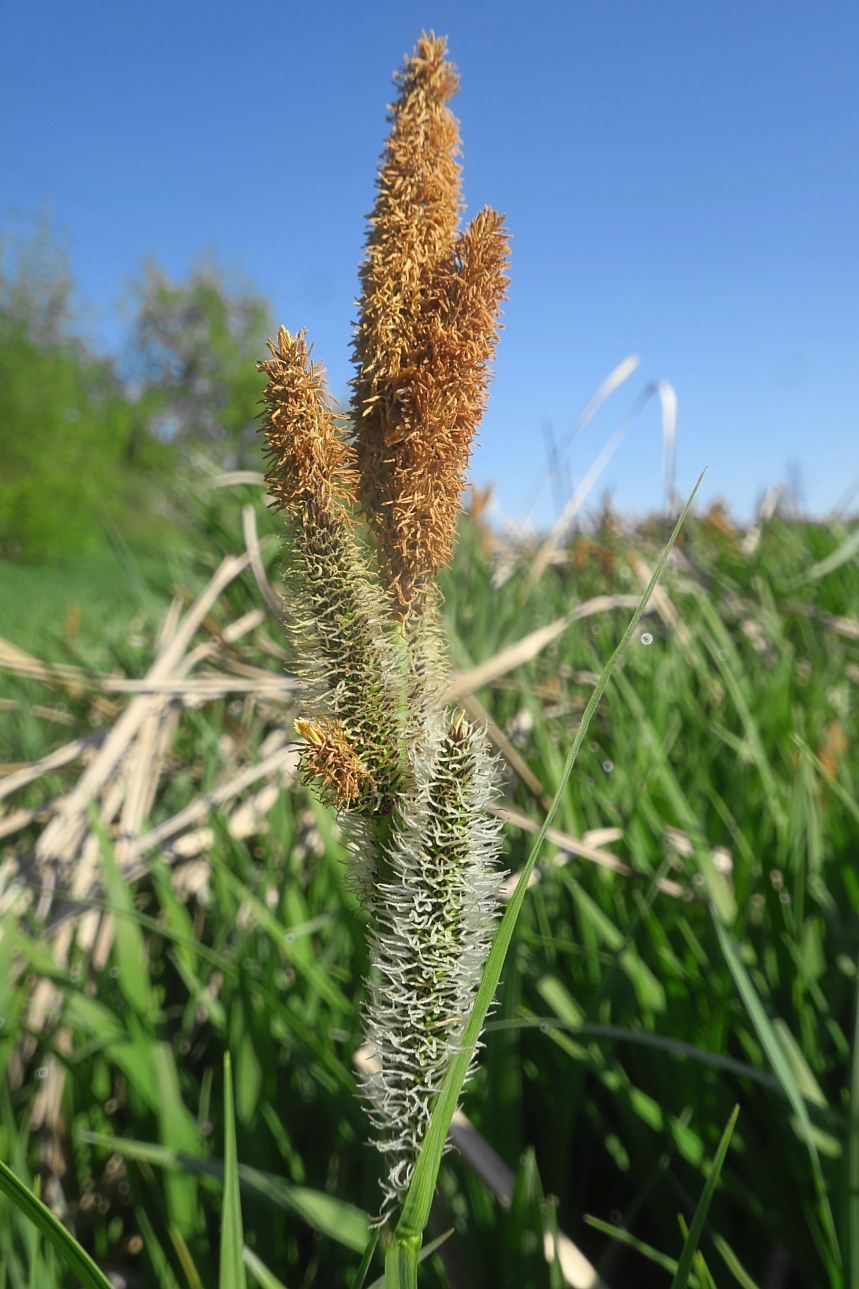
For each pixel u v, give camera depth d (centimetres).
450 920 8
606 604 38
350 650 8
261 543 36
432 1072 8
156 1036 20
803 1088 16
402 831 8
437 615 8
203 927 29
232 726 34
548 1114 21
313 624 8
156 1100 18
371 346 7
